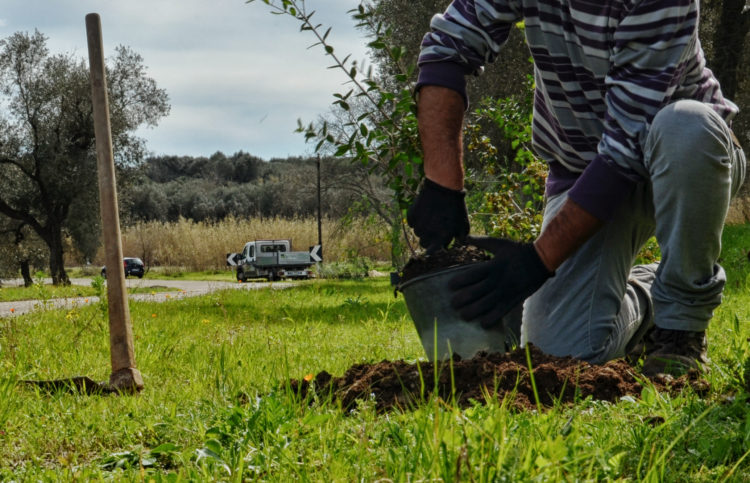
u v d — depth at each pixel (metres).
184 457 1.93
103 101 3.51
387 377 2.63
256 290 17.17
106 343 5.38
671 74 2.64
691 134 2.58
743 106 21.25
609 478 1.54
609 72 2.78
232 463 1.84
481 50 2.96
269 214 89.81
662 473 1.53
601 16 2.78
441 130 2.94
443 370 2.55
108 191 3.46
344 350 4.98
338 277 29.58
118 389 3.19
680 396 2.27
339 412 2.32
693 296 2.79
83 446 2.29
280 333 6.37
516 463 1.47
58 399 3.04
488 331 2.79
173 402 2.85
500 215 6.34
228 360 4.14
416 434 1.78
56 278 37.31
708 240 2.68
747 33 18.75
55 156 35.38
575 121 3.10
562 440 1.56
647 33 2.62
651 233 3.25
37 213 38.94
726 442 1.75
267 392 2.82
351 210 18.03
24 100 35.09
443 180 2.91
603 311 3.11
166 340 5.70
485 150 6.81
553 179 3.41
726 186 2.64
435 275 2.80
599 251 3.10
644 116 2.66
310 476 1.72
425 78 2.97
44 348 5.05
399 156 3.92
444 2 15.55
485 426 1.69
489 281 2.73
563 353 3.15
